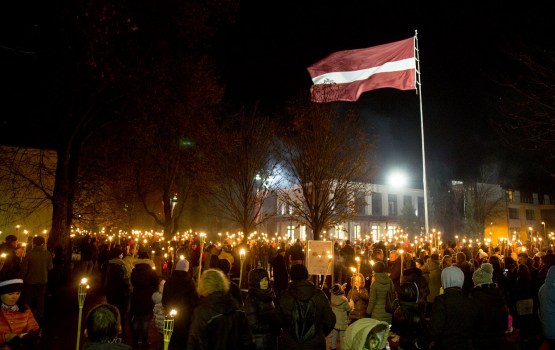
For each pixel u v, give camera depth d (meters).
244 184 20.70
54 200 17.80
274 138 20.81
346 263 14.89
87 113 18.27
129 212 36.31
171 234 27.58
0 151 22.36
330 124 17.38
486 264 5.60
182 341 6.34
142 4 16.17
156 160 25.47
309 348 5.18
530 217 63.56
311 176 17.19
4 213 23.70
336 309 8.78
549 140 11.61
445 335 4.87
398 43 17.52
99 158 24.55
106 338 3.76
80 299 4.91
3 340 4.86
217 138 20.86
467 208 45.38
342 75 17.88
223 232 43.84
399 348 5.86
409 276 9.75
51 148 22.44
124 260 11.68
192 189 29.09
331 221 18.16
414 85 17.06
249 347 4.78
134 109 18.53
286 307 5.34
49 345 9.44
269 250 20.33
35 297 11.66
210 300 4.71
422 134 17.25
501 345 5.15
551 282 6.50
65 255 17.72
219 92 22.75
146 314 9.20
